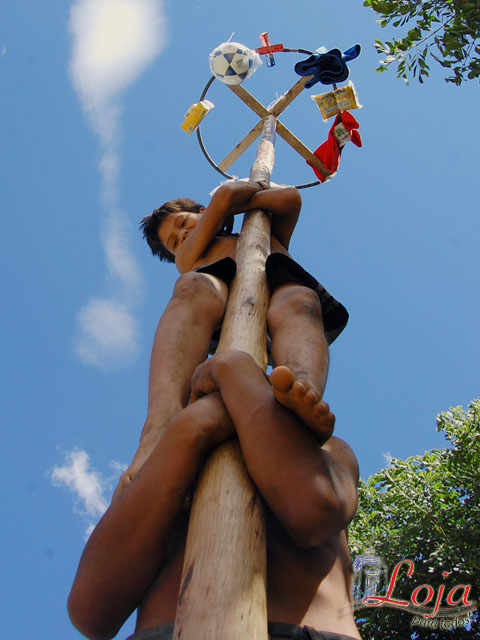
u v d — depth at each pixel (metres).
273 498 1.96
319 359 2.62
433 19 5.55
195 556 1.81
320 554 2.22
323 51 5.60
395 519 6.68
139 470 2.12
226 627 1.64
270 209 3.82
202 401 2.19
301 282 3.29
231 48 5.53
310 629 1.97
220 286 3.15
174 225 4.68
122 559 2.05
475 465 6.86
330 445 2.48
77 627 2.18
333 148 5.95
